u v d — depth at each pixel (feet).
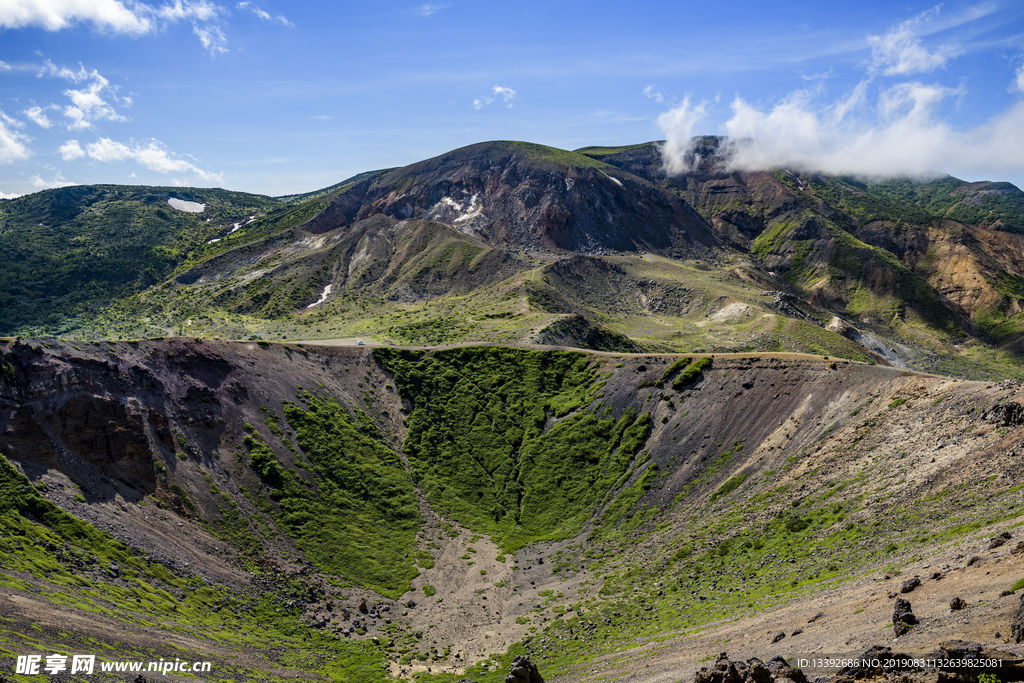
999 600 146.41
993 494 249.55
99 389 380.37
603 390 506.48
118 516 330.95
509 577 374.43
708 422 437.58
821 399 406.21
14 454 326.03
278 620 316.19
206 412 424.87
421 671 282.15
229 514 375.86
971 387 342.64
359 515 415.23
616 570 352.08
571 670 251.60
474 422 511.81
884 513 283.59
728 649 196.85
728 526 342.44
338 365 543.80
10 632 198.49
